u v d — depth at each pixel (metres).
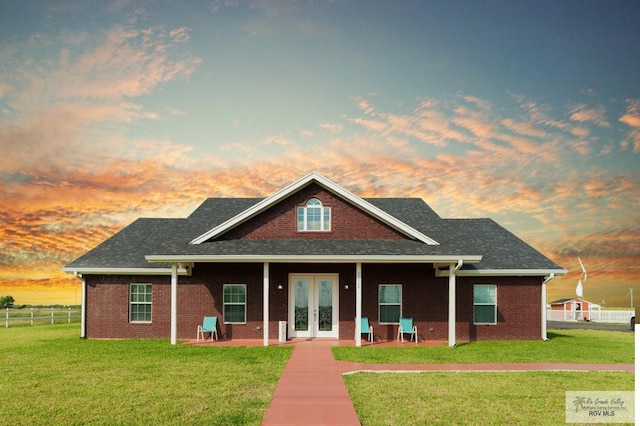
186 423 9.85
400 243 21.30
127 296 22.77
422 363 16.44
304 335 22.34
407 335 22.36
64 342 21.44
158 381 13.42
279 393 12.10
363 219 22.03
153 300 22.75
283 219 22.03
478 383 13.36
